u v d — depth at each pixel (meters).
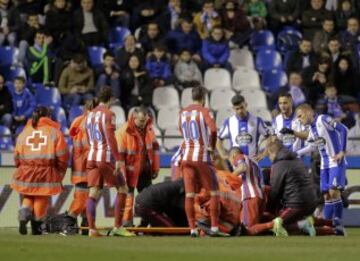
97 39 60.88
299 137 43.38
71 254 30.22
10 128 54.09
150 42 60.25
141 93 57.34
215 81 60.12
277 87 61.06
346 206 50.62
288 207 40.81
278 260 28.73
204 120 38.56
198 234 39.56
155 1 62.84
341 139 42.44
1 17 60.94
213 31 60.88
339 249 33.00
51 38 59.88
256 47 63.34
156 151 44.03
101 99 39.38
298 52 60.66
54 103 56.91
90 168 39.47
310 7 63.69
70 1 61.22
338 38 61.94
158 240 37.12
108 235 40.38
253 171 41.06
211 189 39.06
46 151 41.72
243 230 40.53
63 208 49.06
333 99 56.66
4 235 41.06
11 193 49.25
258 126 44.91
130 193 43.00
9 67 58.25
